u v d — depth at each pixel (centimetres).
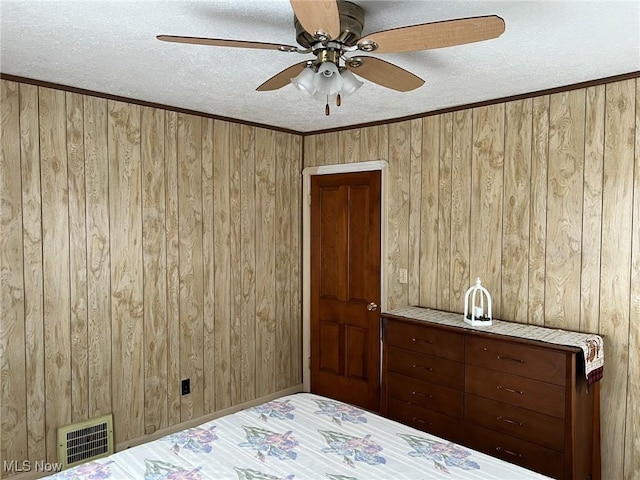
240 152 399
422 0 182
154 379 350
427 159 365
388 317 339
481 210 337
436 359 315
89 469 191
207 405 383
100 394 321
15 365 285
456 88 300
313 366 449
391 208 389
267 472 188
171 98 330
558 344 262
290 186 442
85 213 312
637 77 268
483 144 334
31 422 291
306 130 440
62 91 300
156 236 348
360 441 216
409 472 188
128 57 247
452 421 307
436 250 362
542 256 309
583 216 291
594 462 278
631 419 275
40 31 213
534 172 311
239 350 404
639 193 270
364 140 405
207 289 380
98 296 319
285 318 441
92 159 314
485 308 336
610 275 282
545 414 267
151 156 343
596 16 194
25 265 288
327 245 436
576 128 293
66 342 305
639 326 272
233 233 397
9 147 280
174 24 206
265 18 201
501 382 284
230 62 254
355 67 202
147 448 210
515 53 238
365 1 183
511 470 191
